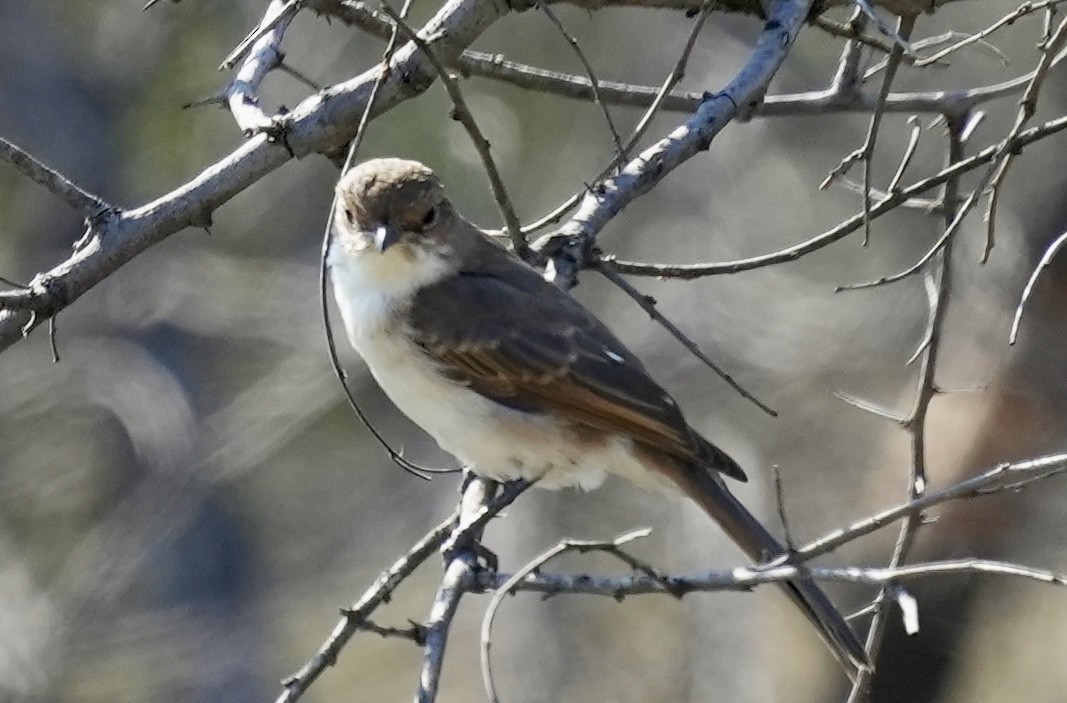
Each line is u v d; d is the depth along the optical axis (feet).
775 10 25.63
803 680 47.85
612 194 25.71
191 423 49.24
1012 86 27.84
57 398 50.03
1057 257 42.22
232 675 50.52
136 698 49.93
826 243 24.75
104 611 49.60
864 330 49.78
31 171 21.88
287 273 51.52
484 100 46.93
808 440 49.90
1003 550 42.19
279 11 23.50
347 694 52.49
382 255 27.58
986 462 41.34
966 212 23.98
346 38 50.11
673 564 49.44
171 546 51.37
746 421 50.78
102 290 50.67
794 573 19.69
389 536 53.31
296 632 52.90
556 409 27.81
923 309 48.83
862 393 49.73
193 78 48.85
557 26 23.24
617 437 28.07
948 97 27.86
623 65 49.73
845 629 24.06
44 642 47.78
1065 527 42.19
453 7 24.03
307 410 49.44
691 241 52.44
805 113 28.12
